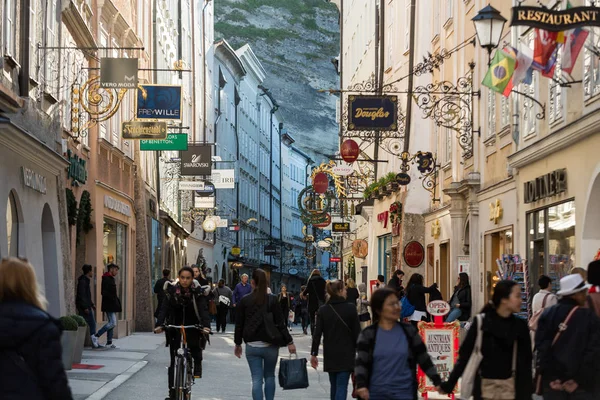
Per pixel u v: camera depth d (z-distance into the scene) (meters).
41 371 12.91
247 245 173.38
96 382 35.00
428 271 69.56
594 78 34.34
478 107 54.00
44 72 41.78
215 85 141.62
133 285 72.00
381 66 87.62
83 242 55.75
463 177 58.09
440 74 65.50
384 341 18.06
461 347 17.95
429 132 70.50
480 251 53.47
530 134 43.28
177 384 28.06
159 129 55.00
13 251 36.97
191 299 28.94
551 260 40.00
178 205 103.56
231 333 78.94
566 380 19.28
